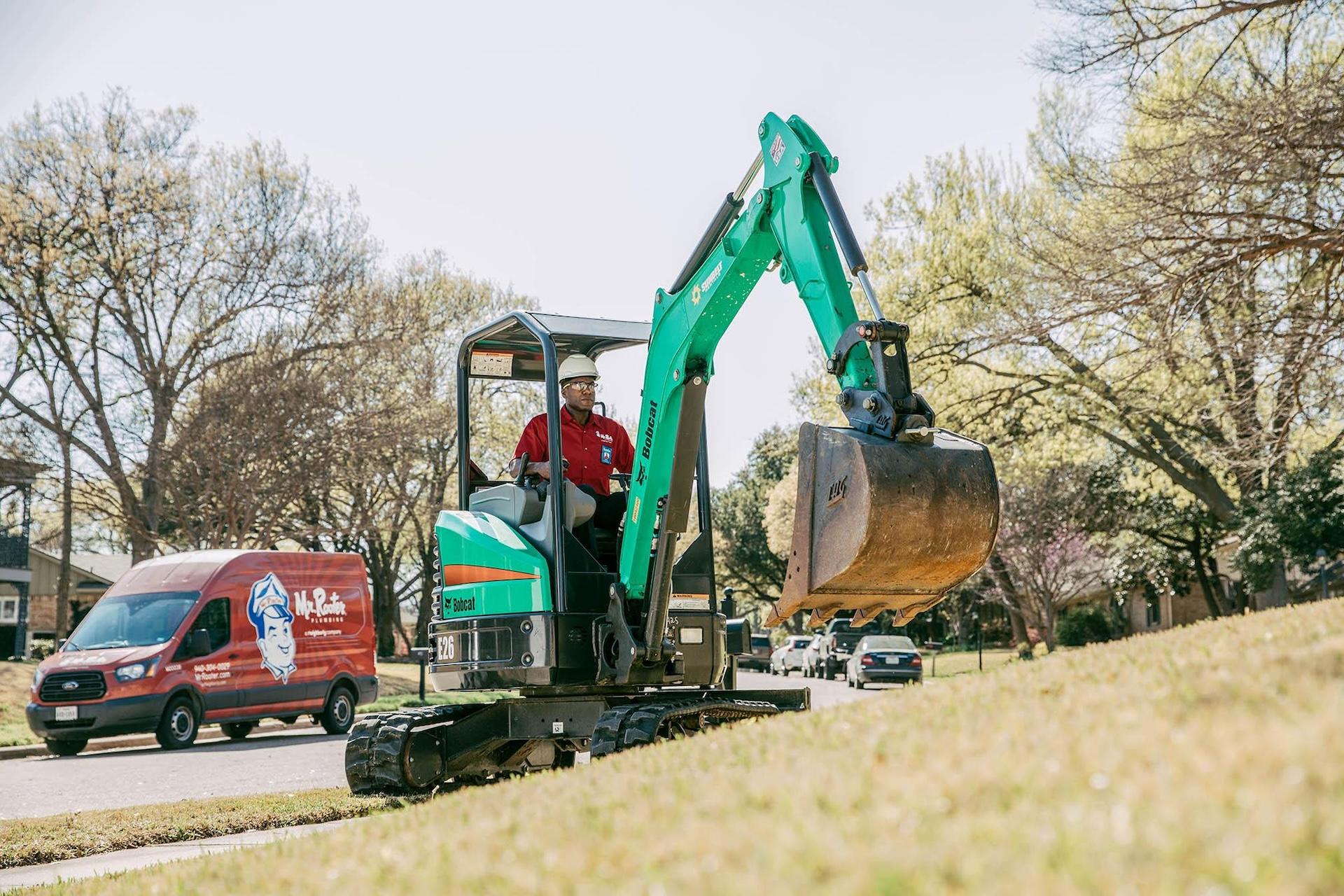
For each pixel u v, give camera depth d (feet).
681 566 32.24
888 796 10.57
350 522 137.08
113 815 33.94
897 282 110.93
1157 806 8.83
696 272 29.45
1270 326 66.44
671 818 11.68
